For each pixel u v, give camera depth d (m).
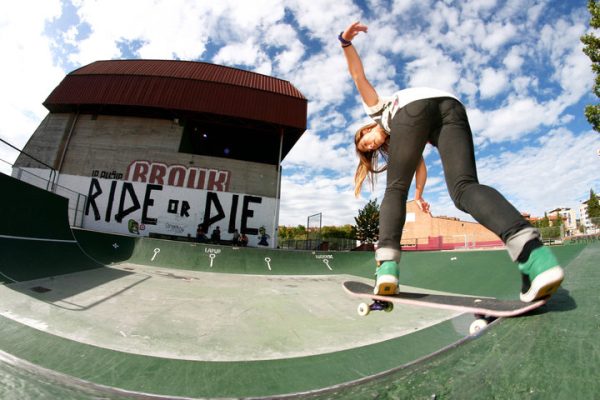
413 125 1.28
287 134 16.98
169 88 14.77
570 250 4.93
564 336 0.72
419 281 6.39
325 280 7.35
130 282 4.94
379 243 1.40
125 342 2.21
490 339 0.83
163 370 1.35
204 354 2.10
